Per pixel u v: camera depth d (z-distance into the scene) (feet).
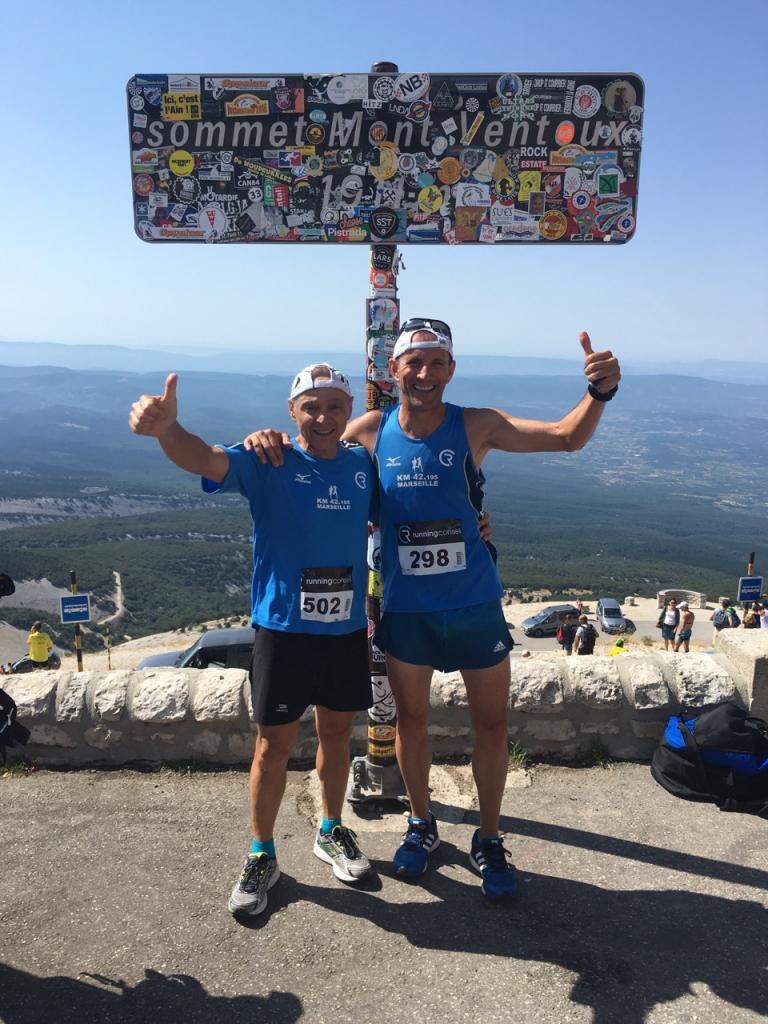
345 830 8.78
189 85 11.05
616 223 11.37
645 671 11.44
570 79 11.00
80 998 6.75
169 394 6.81
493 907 8.07
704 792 10.14
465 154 11.20
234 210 11.39
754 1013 6.56
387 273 11.50
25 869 8.73
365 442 9.13
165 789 10.66
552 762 11.40
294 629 7.84
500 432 8.32
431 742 11.52
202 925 7.77
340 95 11.04
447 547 8.14
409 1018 6.50
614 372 7.61
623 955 7.30
